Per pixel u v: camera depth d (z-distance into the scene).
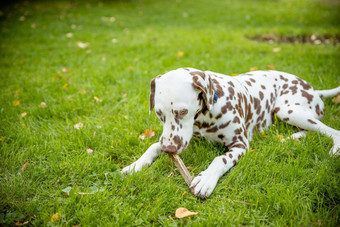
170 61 5.50
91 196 2.33
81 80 4.87
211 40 6.93
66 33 8.10
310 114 3.03
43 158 2.88
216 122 2.69
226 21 9.27
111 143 3.11
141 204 2.26
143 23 9.16
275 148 2.82
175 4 12.60
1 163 2.78
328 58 5.32
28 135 3.27
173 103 2.25
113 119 3.67
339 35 7.30
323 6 11.96
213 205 2.26
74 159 2.80
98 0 12.96
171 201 2.30
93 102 4.12
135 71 5.10
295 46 6.25
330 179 2.42
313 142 2.88
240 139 2.79
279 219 2.08
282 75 3.48
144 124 3.47
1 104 4.04
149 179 2.55
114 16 10.12
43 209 2.24
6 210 2.26
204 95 2.35
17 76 5.12
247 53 5.91
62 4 12.14
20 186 2.46
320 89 4.02
